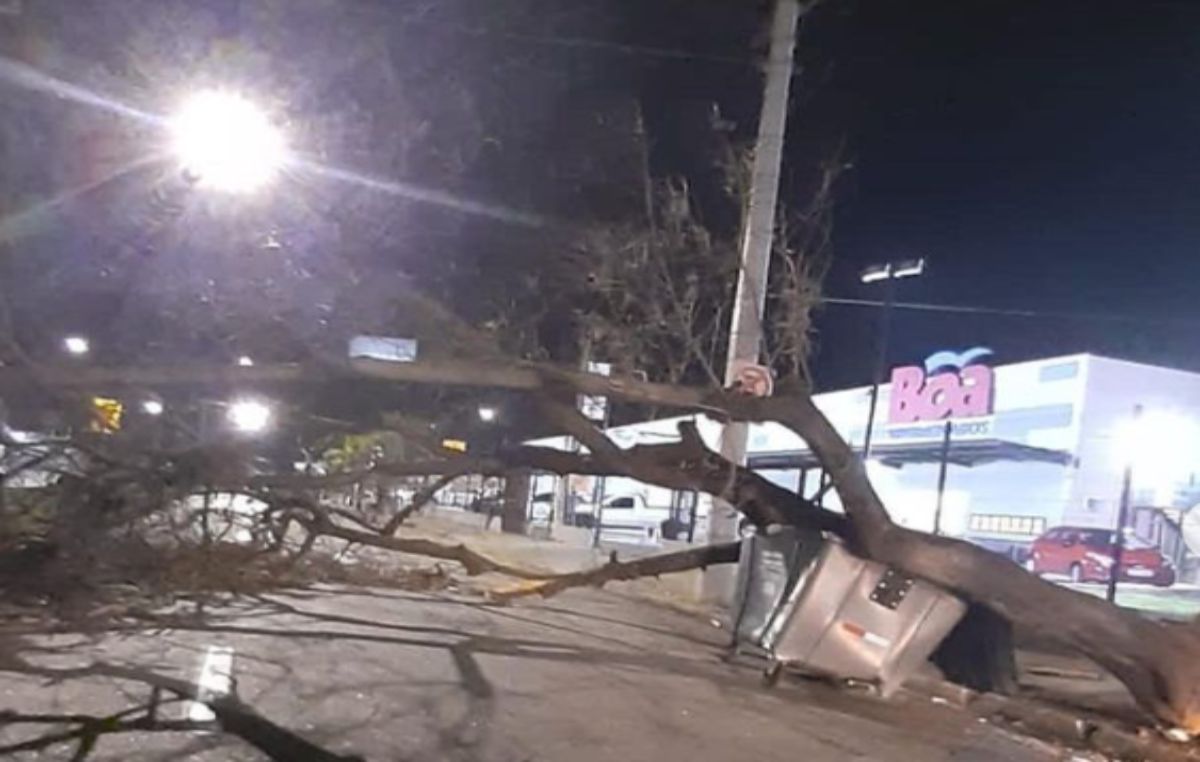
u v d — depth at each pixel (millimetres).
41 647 9438
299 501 13586
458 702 8547
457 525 36844
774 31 15820
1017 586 10102
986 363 29625
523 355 13953
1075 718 9688
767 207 15312
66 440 12203
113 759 6398
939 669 11297
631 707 8969
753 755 7785
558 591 13984
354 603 13828
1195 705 9273
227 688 8359
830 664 10672
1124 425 23656
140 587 12578
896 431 31266
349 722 7648
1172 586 24234
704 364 13000
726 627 14664
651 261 14484
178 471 12516
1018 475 28062
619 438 18078
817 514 11898
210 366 11078
